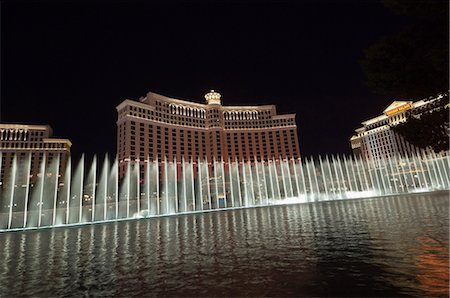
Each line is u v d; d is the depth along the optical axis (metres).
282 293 9.18
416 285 9.04
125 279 11.94
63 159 148.38
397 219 25.58
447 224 20.25
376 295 8.53
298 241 17.98
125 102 132.62
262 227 27.11
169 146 143.62
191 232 26.94
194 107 160.12
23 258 17.91
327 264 12.07
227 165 155.50
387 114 148.88
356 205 52.78
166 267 13.52
